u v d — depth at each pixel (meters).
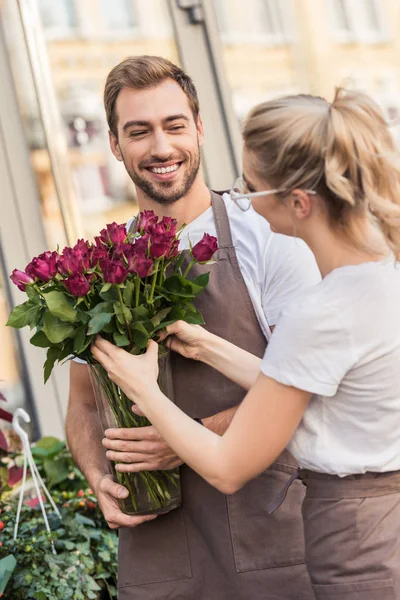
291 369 2.26
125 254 2.53
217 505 2.87
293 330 2.25
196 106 3.04
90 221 5.08
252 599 2.85
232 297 2.87
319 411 2.34
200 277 2.69
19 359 4.94
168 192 2.95
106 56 5.16
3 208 4.96
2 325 4.93
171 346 2.72
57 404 5.01
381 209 2.21
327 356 2.24
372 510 2.35
